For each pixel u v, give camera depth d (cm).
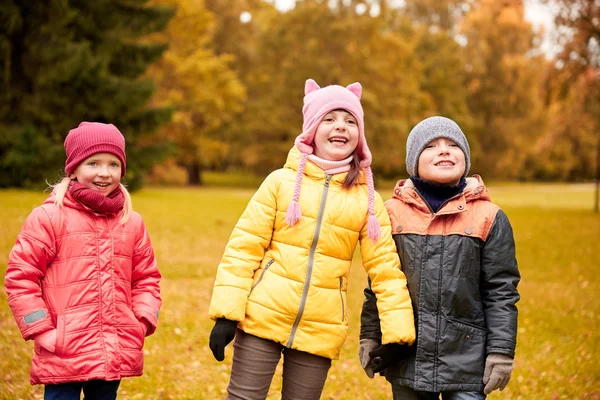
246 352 293
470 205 294
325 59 3934
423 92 4681
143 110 2403
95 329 287
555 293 829
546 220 1842
